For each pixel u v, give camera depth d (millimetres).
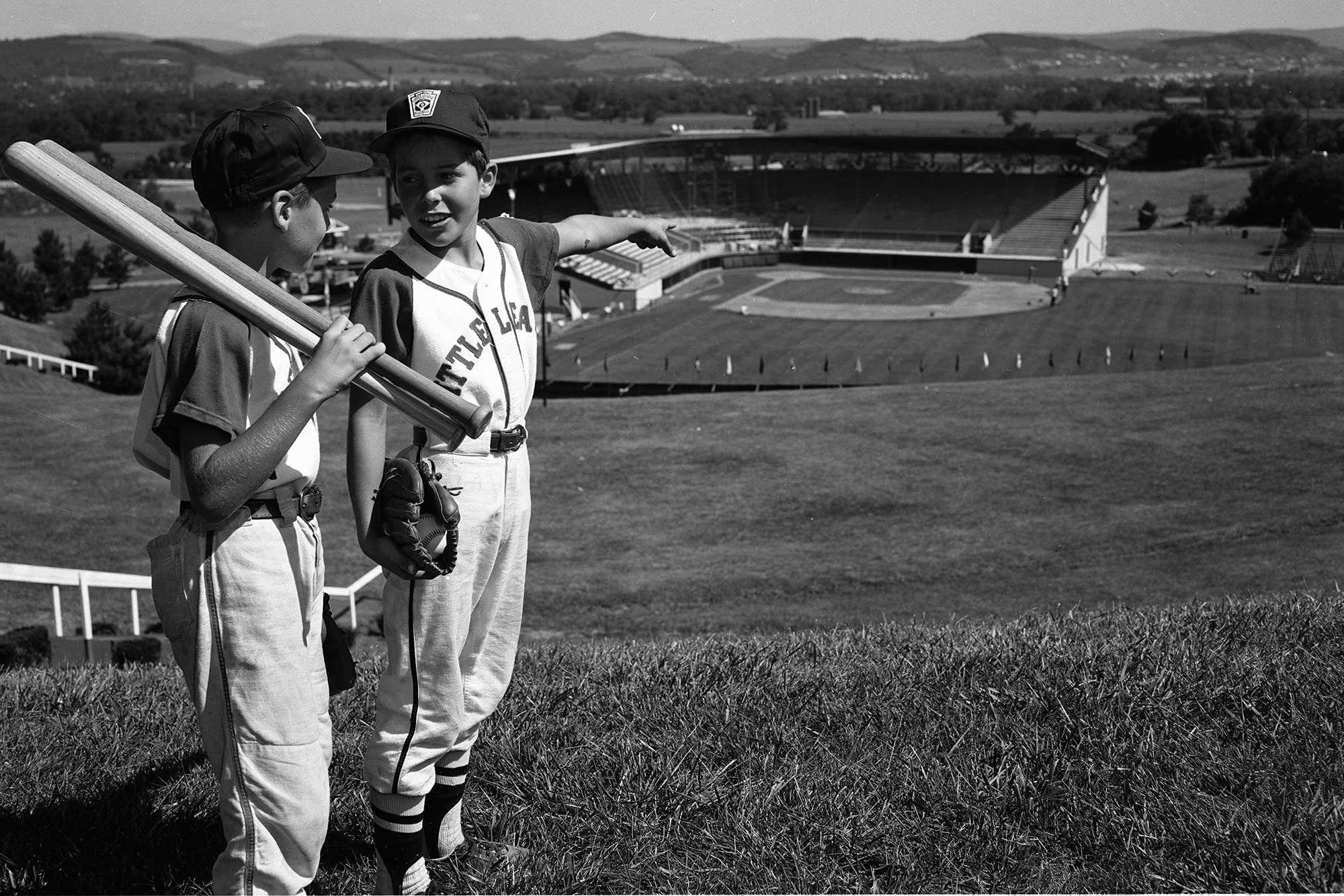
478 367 3016
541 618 20172
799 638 6133
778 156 139500
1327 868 3068
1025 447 31391
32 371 38469
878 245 100188
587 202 104938
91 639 10258
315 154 2734
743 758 3893
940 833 3408
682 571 22719
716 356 58750
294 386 2451
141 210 2344
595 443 32562
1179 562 21844
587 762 3881
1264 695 4156
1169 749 3836
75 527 23438
